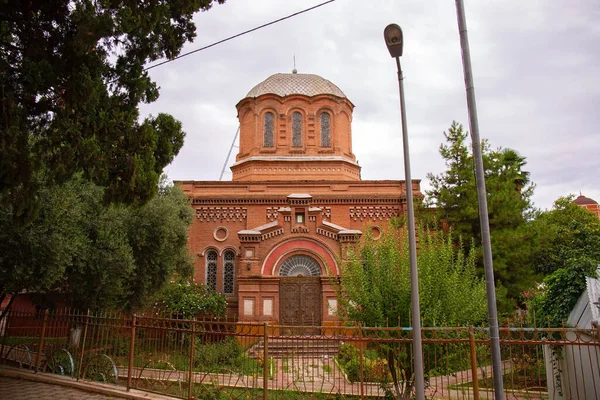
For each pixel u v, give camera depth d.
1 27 8.49
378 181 28.33
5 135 8.65
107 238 15.58
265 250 24.70
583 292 12.36
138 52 10.77
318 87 33.28
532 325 14.28
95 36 8.84
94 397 11.02
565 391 11.64
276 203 27.77
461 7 7.48
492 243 20.56
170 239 19.00
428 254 12.15
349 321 12.52
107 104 10.12
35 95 9.52
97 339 12.45
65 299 17.05
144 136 10.52
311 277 24.14
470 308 11.87
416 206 23.34
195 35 11.71
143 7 10.05
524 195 23.45
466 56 7.35
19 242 12.32
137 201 10.45
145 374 12.06
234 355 12.23
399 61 8.71
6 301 27.73
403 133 8.66
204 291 24.28
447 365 10.27
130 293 17.61
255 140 31.55
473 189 21.44
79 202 14.96
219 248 27.23
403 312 11.56
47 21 9.78
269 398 11.29
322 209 27.45
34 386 11.88
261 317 23.41
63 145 9.44
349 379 12.59
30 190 9.17
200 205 27.70
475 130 7.14
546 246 22.47
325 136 31.95
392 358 11.34
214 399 10.80
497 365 6.63
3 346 14.42
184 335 12.42
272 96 32.09
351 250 14.09
